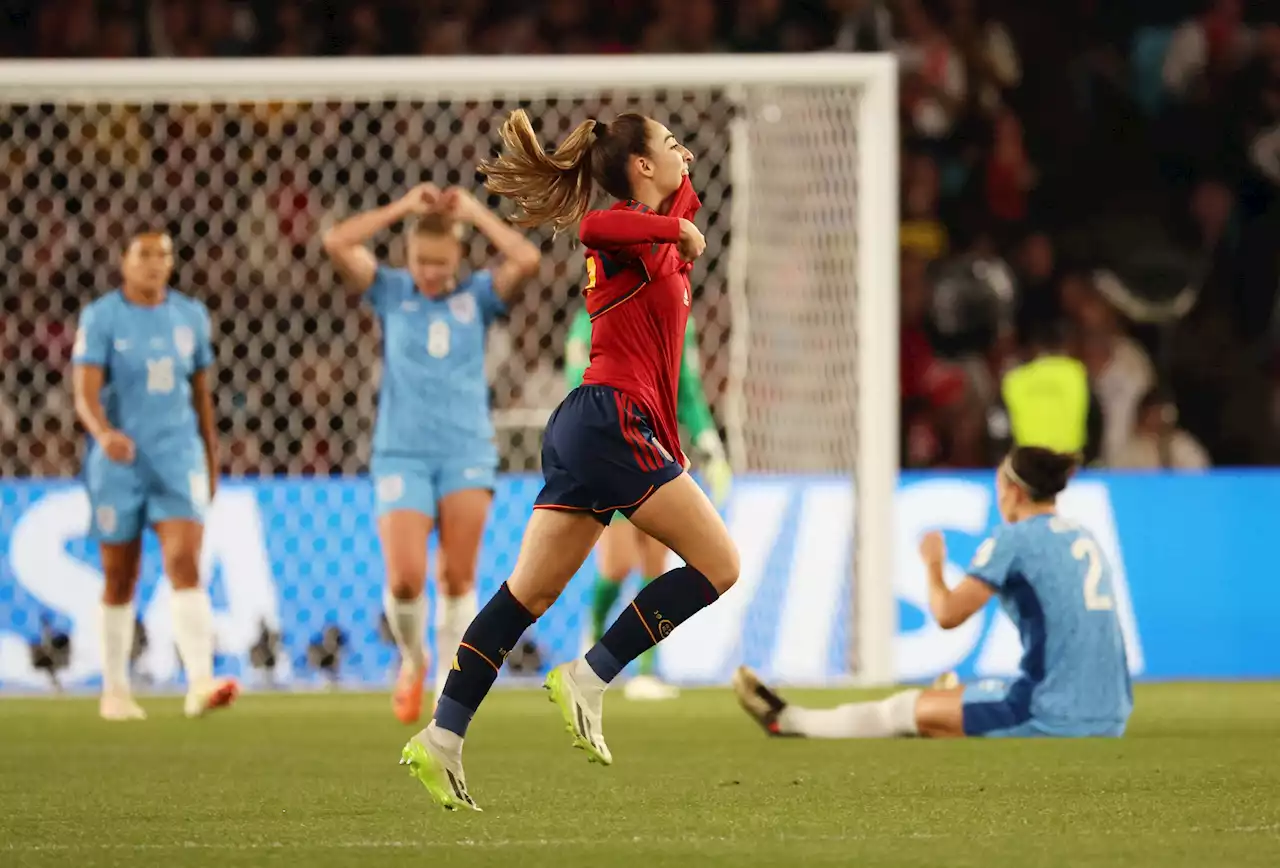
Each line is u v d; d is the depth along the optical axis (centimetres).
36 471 3916
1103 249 5247
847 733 2259
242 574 3494
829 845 1308
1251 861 1217
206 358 2816
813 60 3578
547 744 2262
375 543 3516
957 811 1524
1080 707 2188
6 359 4059
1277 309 5222
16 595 3425
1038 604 2188
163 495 2752
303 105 4222
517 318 4188
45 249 4247
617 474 1418
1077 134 5578
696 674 3516
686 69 3559
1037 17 5672
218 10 5228
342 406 4072
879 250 3541
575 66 3534
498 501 3556
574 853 1272
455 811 1548
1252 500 3728
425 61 3506
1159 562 3688
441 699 1452
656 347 1451
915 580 3606
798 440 3659
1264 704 2920
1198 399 4956
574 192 1536
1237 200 5412
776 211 3684
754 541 3544
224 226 4234
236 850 1303
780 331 3678
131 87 3481
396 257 4128
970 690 2206
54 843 1353
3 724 2678
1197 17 5731
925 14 5503
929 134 5388
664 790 1714
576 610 3559
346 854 1276
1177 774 1823
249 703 3117
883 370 3503
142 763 2055
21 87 3466
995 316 4925
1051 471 2219
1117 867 1193
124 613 2819
